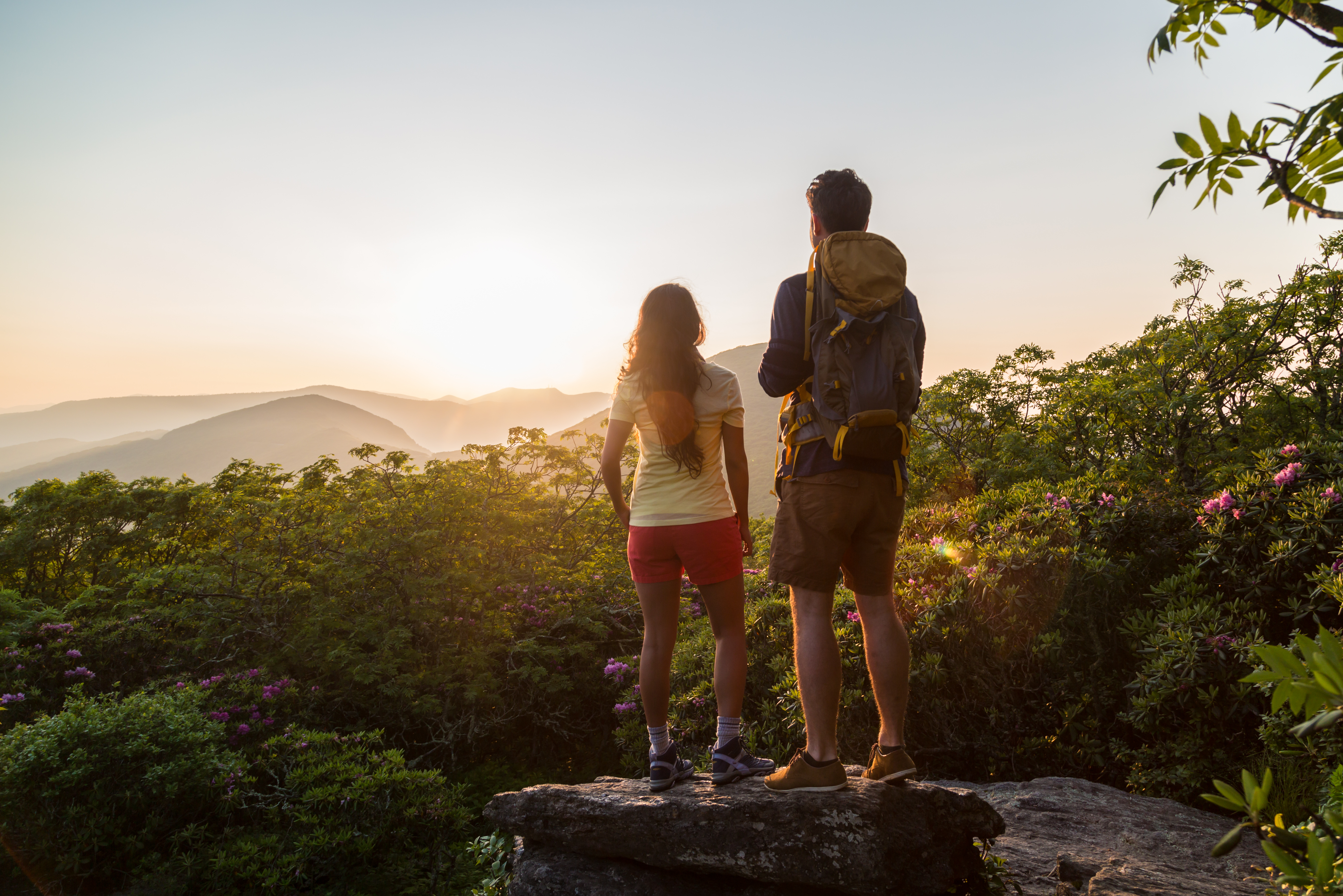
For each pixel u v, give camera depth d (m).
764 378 2.54
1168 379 15.79
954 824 2.51
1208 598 4.88
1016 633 5.42
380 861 7.97
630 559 2.91
